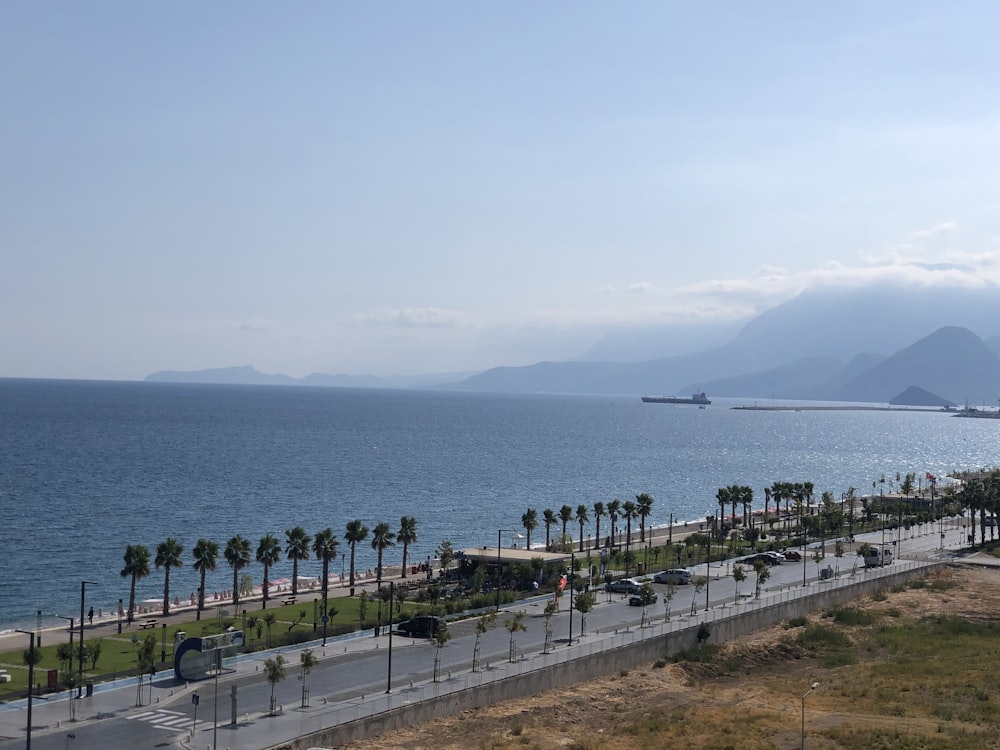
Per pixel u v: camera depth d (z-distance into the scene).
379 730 77.19
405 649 101.00
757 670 106.94
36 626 118.31
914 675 101.31
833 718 85.12
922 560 174.75
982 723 82.38
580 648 101.25
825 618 131.50
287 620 120.38
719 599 132.00
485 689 86.88
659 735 80.19
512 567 146.25
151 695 82.56
